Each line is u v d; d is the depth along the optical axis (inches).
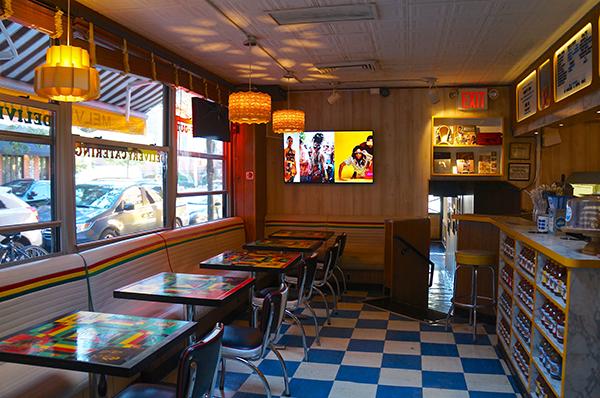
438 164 302.7
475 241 227.6
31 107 148.0
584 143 278.8
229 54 224.2
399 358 178.4
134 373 84.0
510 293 169.8
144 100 209.9
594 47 160.7
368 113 309.7
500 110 296.2
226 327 145.6
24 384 110.4
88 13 163.3
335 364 173.0
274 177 322.3
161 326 105.8
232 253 203.2
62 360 86.6
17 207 143.9
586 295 107.7
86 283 152.3
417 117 304.5
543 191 186.4
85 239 173.8
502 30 189.5
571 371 109.0
